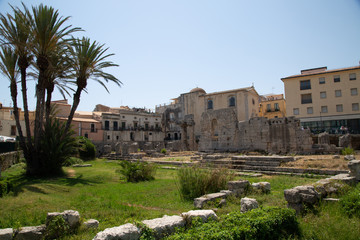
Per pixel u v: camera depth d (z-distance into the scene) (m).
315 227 7.50
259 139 30.03
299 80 51.44
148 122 77.00
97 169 28.45
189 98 69.81
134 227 6.26
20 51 20.53
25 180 18.86
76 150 26.11
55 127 23.31
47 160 22.03
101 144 53.19
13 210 10.03
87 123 62.28
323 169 17.50
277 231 7.19
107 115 67.62
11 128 50.38
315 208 8.69
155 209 10.58
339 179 11.73
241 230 6.57
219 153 31.52
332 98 48.56
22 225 8.41
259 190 12.30
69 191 14.95
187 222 7.24
